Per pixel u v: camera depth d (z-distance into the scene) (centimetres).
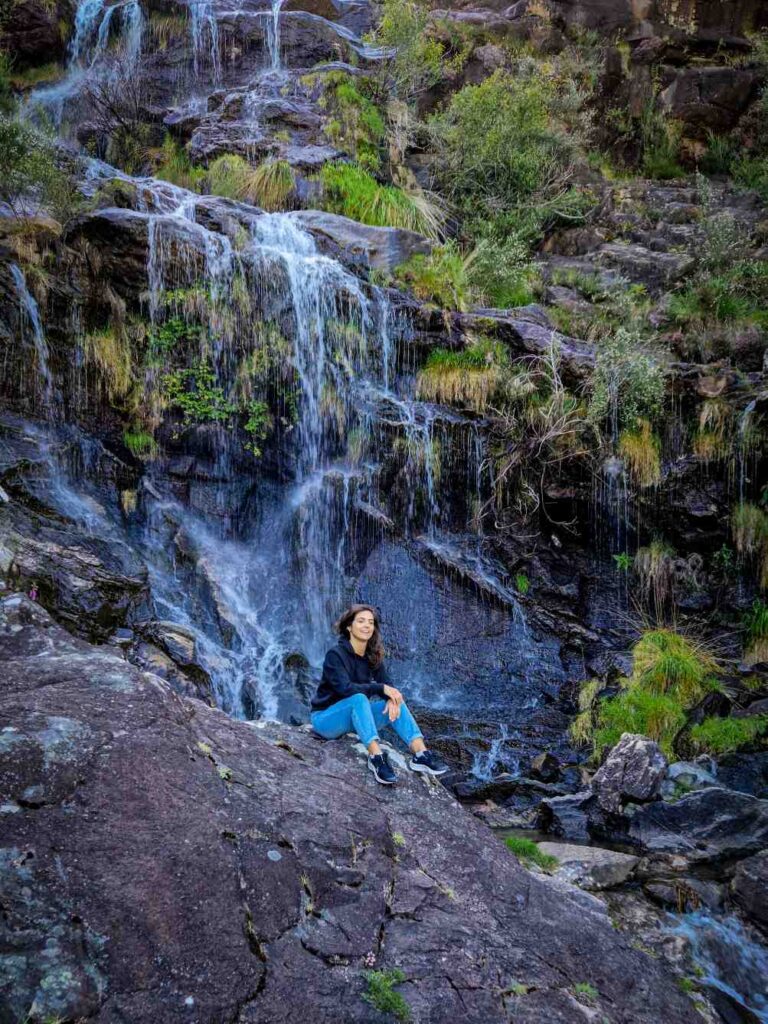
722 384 982
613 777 643
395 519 950
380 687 472
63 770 329
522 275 1221
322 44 1479
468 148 1429
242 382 937
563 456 977
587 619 939
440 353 1004
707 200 1403
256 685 738
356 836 382
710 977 442
